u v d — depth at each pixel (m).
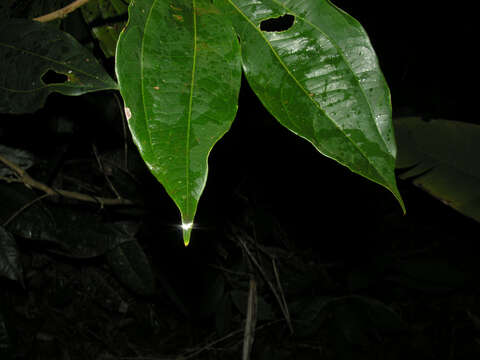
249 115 1.00
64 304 1.41
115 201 0.96
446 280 1.38
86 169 1.24
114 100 0.94
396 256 1.50
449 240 1.55
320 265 1.45
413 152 0.70
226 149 1.12
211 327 1.49
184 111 0.22
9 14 0.54
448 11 1.17
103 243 0.89
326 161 1.23
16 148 0.84
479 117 1.18
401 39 1.21
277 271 1.39
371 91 0.25
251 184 1.24
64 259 1.33
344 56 0.25
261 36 0.25
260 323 1.50
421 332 1.59
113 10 0.46
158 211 1.02
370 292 1.51
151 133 0.22
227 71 0.23
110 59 0.61
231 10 0.26
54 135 0.91
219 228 1.19
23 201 0.78
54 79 0.52
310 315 1.33
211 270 1.24
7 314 0.77
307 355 1.48
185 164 0.21
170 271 1.17
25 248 1.16
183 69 0.23
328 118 0.24
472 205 0.69
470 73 1.19
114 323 1.45
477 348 1.55
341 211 1.35
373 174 0.24
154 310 1.50
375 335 1.34
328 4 0.26
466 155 0.67
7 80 0.34
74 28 0.60
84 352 1.38
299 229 1.40
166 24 0.24
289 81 0.25
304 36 0.25
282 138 1.13
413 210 1.54
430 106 1.20
